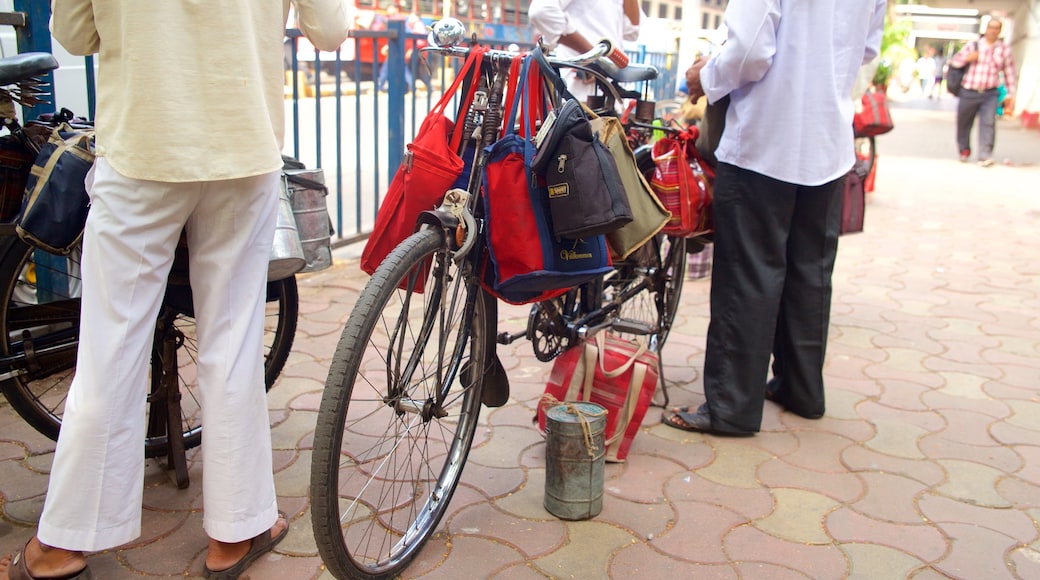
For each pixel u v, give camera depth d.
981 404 3.53
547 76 2.38
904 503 2.73
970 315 4.78
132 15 1.78
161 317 2.44
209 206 1.99
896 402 3.54
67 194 2.11
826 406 3.48
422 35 5.54
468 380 2.59
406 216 2.30
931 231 7.17
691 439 3.16
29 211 2.11
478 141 2.36
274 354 2.87
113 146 1.86
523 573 2.30
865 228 7.26
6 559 2.17
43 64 2.30
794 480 2.86
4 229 2.29
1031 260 6.13
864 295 5.17
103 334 1.95
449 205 2.25
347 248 5.60
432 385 2.46
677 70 9.07
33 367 2.43
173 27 1.81
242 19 1.88
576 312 3.04
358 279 4.94
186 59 1.83
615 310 3.26
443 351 2.33
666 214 2.65
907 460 3.02
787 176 2.92
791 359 3.31
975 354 4.14
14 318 2.42
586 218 2.20
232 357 2.09
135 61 1.80
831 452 3.07
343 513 2.54
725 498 2.73
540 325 2.87
